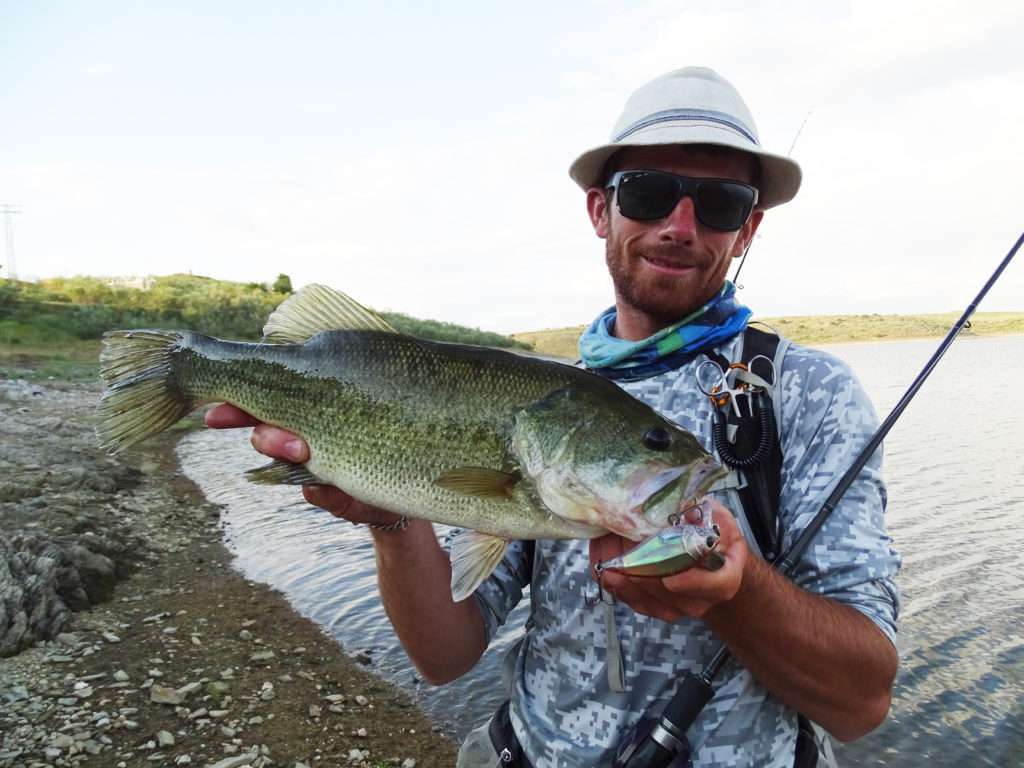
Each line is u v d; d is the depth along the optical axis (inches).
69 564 77.5
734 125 25.1
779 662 19.5
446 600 27.0
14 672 58.4
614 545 23.8
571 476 24.4
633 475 23.6
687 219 24.5
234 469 151.2
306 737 53.9
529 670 25.6
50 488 115.1
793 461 22.3
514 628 74.8
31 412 181.8
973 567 95.7
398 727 57.0
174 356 29.8
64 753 48.4
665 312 25.8
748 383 23.0
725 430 22.7
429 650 27.0
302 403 27.5
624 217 25.3
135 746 50.2
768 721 22.2
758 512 22.3
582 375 25.6
